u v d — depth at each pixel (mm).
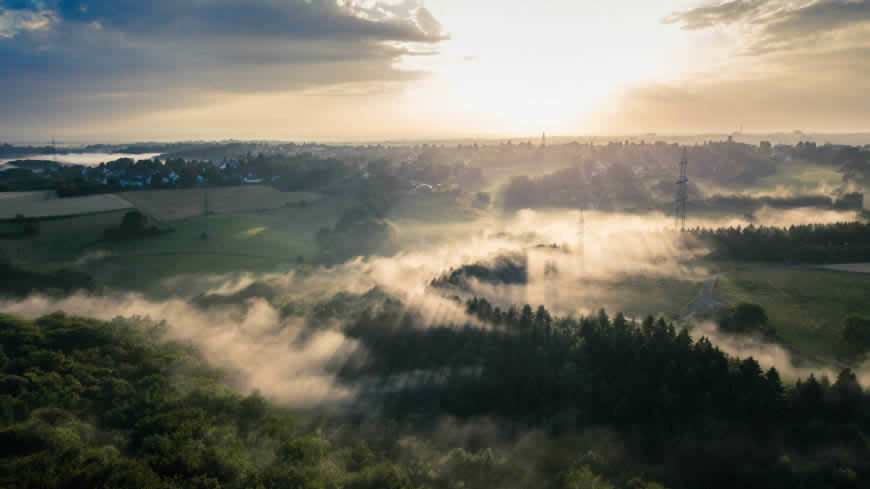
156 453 49438
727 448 64438
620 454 66625
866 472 59344
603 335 81875
